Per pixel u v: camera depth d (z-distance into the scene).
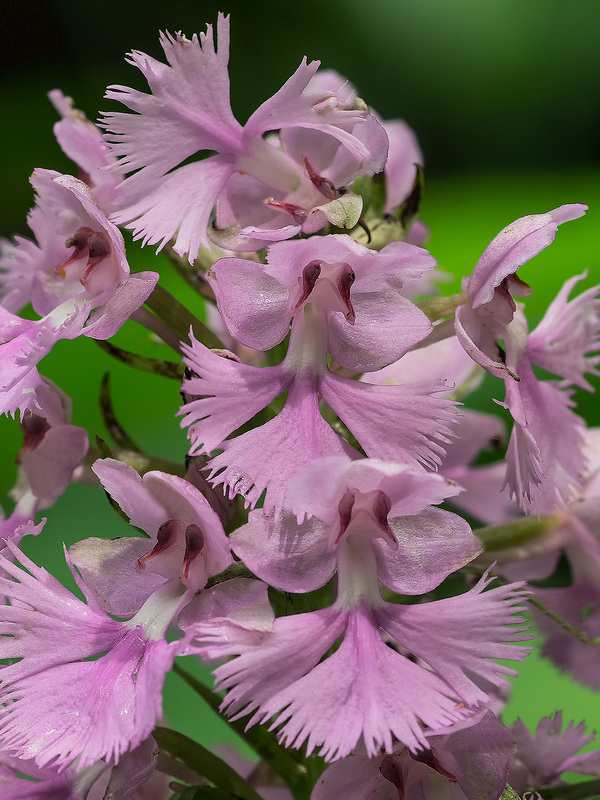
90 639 0.16
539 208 0.33
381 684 0.16
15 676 0.16
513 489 0.17
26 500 0.18
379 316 0.17
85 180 0.19
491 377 0.25
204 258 0.19
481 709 0.16
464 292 0.17
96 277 0.17
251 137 0.17
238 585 0.16
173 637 0.17
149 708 0.15
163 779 0.19
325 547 0.16
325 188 0.17
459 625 0.16
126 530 0.23
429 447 0.16
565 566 0.24
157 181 0.17
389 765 0.16
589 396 0.24
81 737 0.16
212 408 0.16
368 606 0.16
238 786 0.18
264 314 0.16
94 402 0.25
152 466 0.18
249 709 0.16
